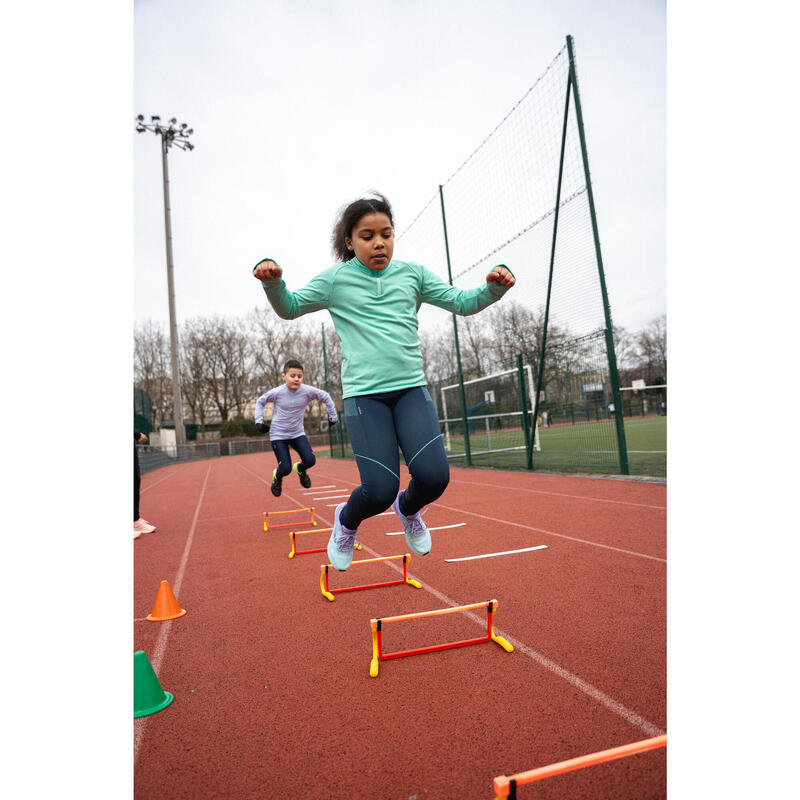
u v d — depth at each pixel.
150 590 3.94
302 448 6.25
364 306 2.54
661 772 1.68
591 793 1.59
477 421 14.89
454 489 8.62
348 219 2.51
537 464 10.88
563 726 1.93
